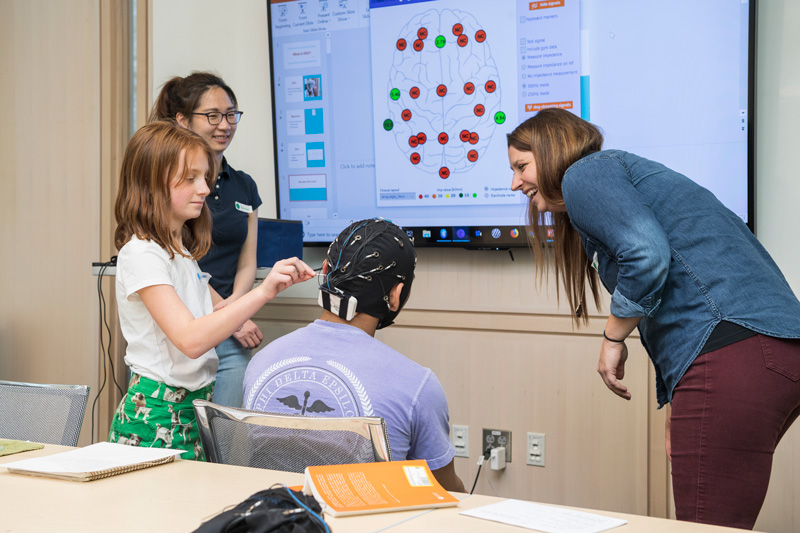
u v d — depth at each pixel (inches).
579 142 69.7
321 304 56.6
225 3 134.1
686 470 62.1
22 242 153.8
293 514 34.4
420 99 117.8
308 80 125.0
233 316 67.7
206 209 80.0
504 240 114.0
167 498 42.7
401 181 120.3
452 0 114.5
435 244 118.6
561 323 113.9
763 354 59.5
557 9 108.8
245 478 46.7
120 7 144.3
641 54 105.3
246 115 133.3
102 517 39.5
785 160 102.3
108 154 144.8
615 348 69.3
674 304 63.1
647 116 105.7
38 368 152.9
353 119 122.6
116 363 145.5
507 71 112.3
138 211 72.3
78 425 65.8
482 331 119.6
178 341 67.6
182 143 72.5
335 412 51.8
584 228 65.1
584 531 37.0
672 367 64.0
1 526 38.1
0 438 66.9
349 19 121.2
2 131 154.4
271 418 47.5
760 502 60.4
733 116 101.3
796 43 101.0
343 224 125.2
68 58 147.8
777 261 103.2
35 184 152.1
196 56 136.4
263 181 132.7
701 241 62.7
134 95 146.5
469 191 116.0
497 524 38.4
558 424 114.8
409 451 54.3
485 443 119.4
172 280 72.9
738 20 100.0
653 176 65.7
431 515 39.9
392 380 52.8
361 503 40.3
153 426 71.5
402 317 124.0
